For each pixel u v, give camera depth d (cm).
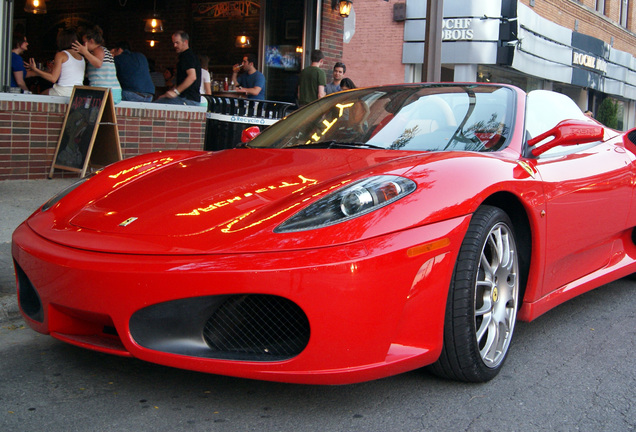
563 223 291
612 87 2314
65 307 222
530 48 1648
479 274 246
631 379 260
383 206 218
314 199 225
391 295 208
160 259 208
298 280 198
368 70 1623
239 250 205
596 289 409
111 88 651
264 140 337
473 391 242
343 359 204
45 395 232
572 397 240
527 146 296
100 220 240
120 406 224
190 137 791
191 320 208
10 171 638
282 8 1109
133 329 211
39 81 925
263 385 243
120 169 297
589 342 305
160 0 1297
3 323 310
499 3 1486
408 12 1554
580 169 314
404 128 307
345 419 217
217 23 1240
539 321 338
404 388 243
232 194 243
